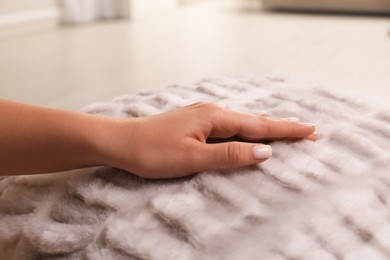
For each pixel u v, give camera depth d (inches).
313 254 16.2
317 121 21.8
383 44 84.9
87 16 110.4
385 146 20.3
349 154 19.6
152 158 18.3
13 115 18.5
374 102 24.5
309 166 18.8
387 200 17.8
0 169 18.8
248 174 18.5
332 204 17.4
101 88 58.2
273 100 23.8
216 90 25.0
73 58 73.5
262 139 20.0
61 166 19.0
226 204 17.5
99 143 18.4
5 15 92.8
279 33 96.0
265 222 17.0
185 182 18.4
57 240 17.9
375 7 124.2
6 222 19.3
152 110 22.9
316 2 128.2
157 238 16.8
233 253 16.2
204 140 19.1
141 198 18.1
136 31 98.2
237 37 91.4
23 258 18.6
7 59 72.1
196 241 16.5
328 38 90.7
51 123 18.5
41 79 61.6
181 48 81.4
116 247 16.9
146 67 68.5
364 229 16.9
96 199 18.4
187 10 134.5
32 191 19.9
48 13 102.5
